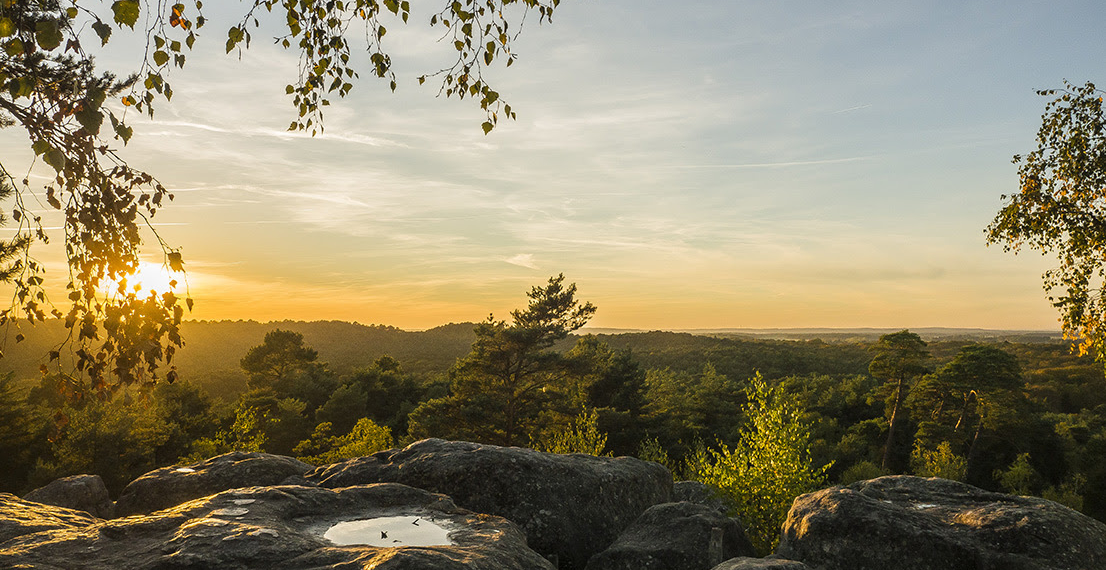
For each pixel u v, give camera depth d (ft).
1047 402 220.84
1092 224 48.29
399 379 233.76
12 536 17.94
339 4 15.83
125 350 12.34
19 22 10.59
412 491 24.00
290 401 183.52
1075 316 49.47
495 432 117.70
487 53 16.47
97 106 10.79
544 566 18.42
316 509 21.35
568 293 151.74
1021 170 52.13
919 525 23.06
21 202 12.57
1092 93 48.24
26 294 12.63
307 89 16.78
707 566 25.00
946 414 175.22
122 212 12.37
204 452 99.04
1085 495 144.46
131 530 17.90
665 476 35.12
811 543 23.98
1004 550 21.89
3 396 111.75
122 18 10.23
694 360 366.22
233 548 16.02
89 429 107.55
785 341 533.96
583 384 149.89
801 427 35.63
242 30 13.74
